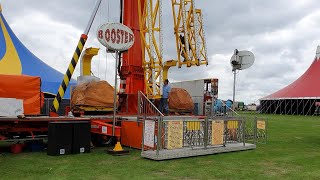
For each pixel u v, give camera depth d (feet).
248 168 26.45
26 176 22.08
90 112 39.68
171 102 48.78
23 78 32.81
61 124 30.63
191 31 48.39
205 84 59.82
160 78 44.39
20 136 32.55
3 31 66.44
